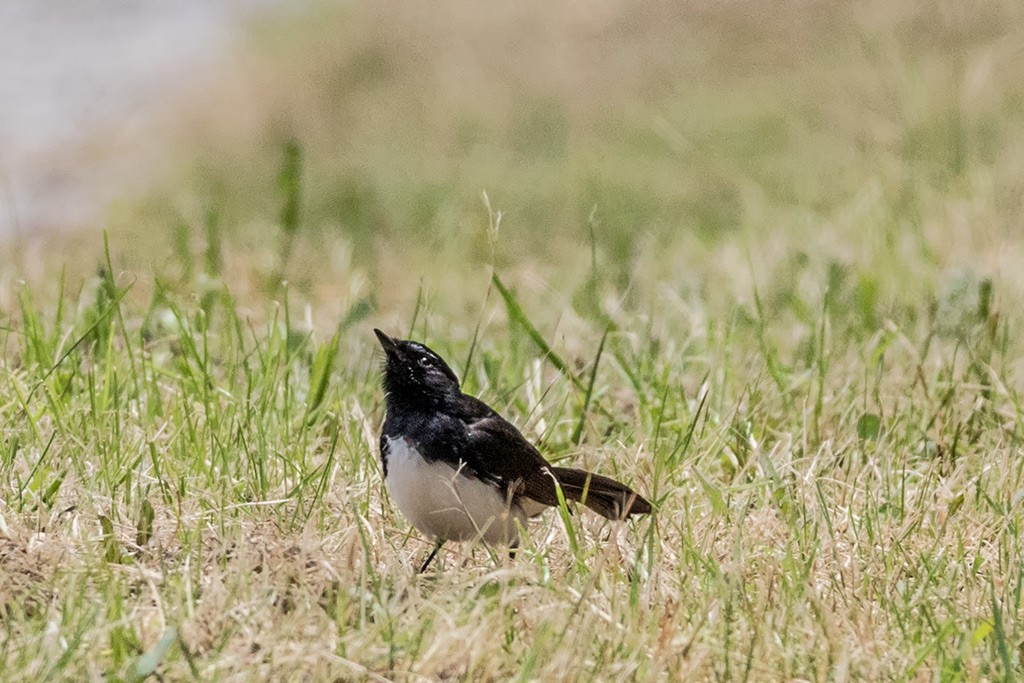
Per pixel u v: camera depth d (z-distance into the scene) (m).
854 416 10.79
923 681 7.13
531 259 18.05
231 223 19.83
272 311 13.96
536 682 6.91
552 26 31.70
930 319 13.07
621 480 9.85
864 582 8.11
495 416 8.79
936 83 22.34
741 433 10.45
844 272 14.37
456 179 23.05
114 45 34.84
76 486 8.98
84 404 10.28
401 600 7.82
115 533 8.38
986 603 7.99
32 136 27.52
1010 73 23.56
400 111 27.69
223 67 31.70
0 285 14.15
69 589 7.43
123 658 6.93
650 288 15.85
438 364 8.73
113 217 21.09
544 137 25.83
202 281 13.56
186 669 6.88
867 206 17.09
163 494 8.98
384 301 15.69
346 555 8.05
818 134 23.30
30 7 38.66
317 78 29.61
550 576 8.10
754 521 8.91
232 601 7.42
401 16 33.28
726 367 11.62
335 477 9.57
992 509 9.16
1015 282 14.16
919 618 7.75
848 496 9.34
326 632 7.27
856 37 27.61
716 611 7.71
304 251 17.12
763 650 7.28
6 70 32.50
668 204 21.14
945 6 27.28
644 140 25.05
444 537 8.79
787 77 27.16
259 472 9.31
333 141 26.41
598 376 12.02
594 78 29.00
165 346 12.12
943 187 18.05
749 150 23.28
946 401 10.97
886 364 12.02
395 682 6.90
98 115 29.00
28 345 11.02
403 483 8.70
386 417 8.85
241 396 10.61
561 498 8.43
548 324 13.96
